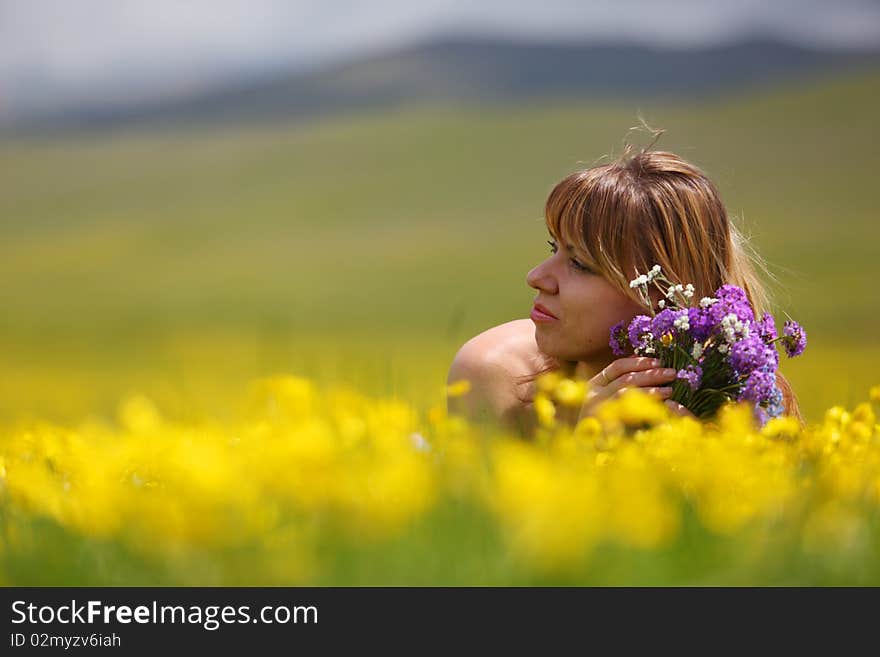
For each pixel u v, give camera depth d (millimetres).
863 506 4668
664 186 7414
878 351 62656
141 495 4055
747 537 3973
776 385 7520
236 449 4844
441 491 4406
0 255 173750
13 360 88688
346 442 4891
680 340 6863
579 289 7391
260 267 149750
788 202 148125
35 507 4680
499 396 7812
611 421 5969
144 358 85750
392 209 179750
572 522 3475
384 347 83000
